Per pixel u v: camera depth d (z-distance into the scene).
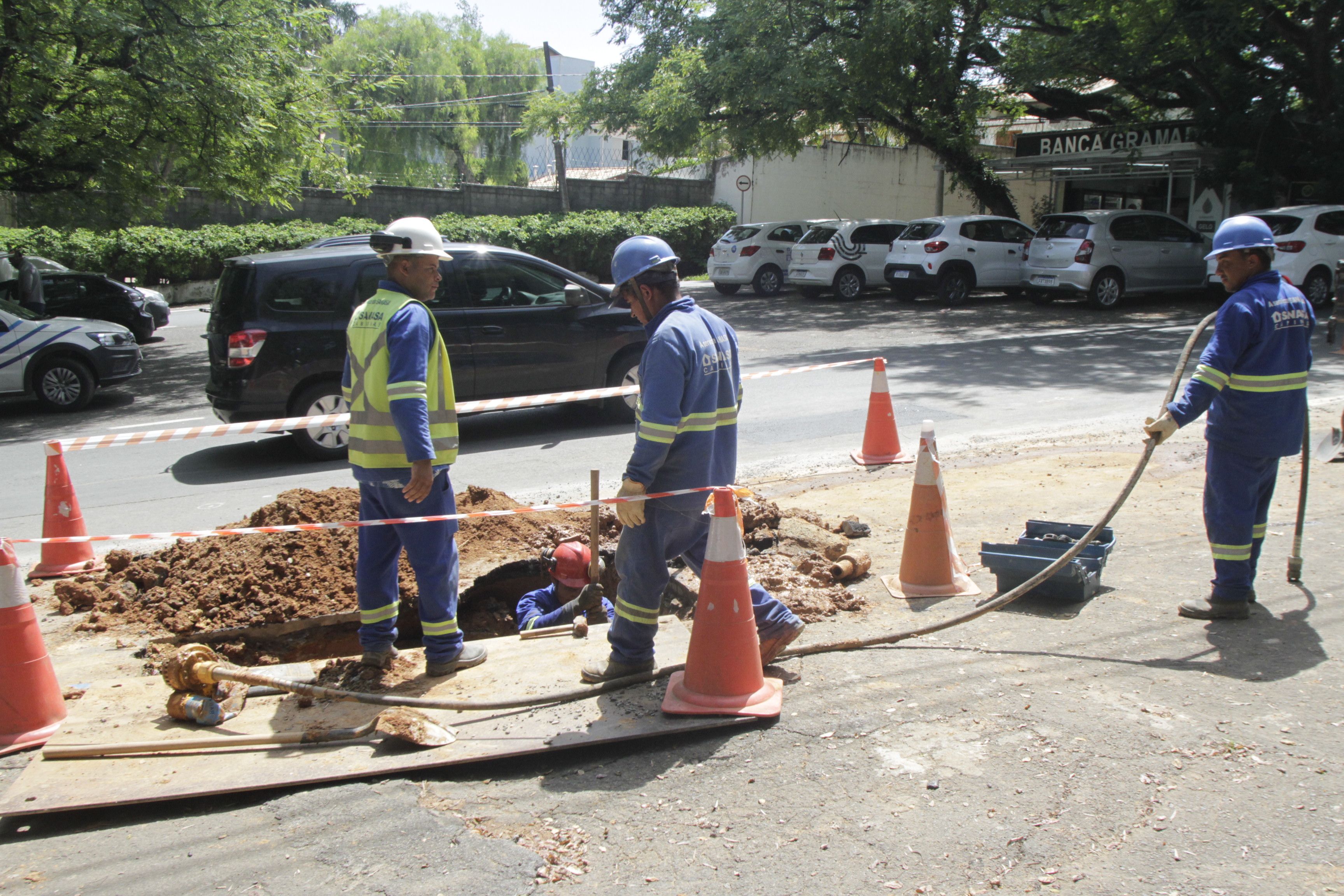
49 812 3.13
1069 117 23.48
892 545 5.68
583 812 3.09
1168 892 2.62
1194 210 23.25
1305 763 3.19
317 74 16.48
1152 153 21.27
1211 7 17.28
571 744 3.40
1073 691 3.75
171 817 3.14
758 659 3.70
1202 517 5.88
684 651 4.15
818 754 3.38
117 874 2.86
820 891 2.69
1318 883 2.63
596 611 5.00
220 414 8.81
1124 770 3.20
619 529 6.02
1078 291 18.45
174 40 12.91
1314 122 19.48
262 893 2.75
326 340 8.79
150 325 18.25
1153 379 11.30
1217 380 4.05
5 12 11.92
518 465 8.41
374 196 29.58
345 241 11.20
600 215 29.53
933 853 2.83
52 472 5.67
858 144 31.11
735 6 20.92
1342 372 11.01
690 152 26.38
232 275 8.81
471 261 9.35
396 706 3.70
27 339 11.90
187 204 26.73
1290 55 18.95
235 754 3.43
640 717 3.59
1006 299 20.95
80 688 4.11
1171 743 3.35
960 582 4.92
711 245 30.64
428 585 3.96
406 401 3.63
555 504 6.59
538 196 31.45
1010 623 4.43
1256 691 3.68
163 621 4.82
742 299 23.06
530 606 5.26
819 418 9.72
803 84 19.89
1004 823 2.95
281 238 25.62
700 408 3.62
